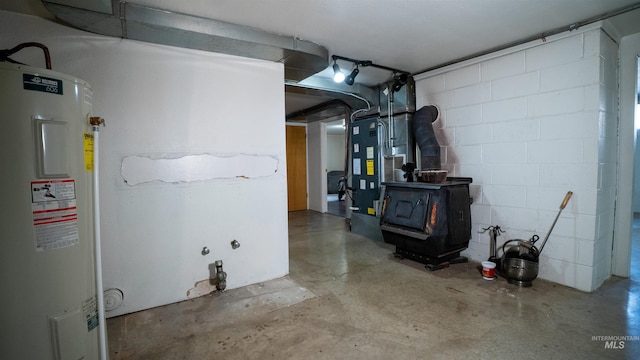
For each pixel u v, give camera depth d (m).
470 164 3.20
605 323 1.96
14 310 1.15
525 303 2.25
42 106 1.17
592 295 2.37
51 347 1.22
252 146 2.64
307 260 3.34
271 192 2.77
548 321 2.00
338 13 2.14
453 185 2.87
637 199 5.64
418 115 3.41
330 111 5.38
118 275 2.14
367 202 4.44
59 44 1.92
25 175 1.14
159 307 2.28
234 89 2.54
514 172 2.84
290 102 5.18
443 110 3.45
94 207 1.37
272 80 2.73
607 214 2.58
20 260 1.15
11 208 1.12
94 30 1.97
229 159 2.53
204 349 1.76
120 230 2.14
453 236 2.86
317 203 6.73
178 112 2.30
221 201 2.52
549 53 2.56
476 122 3.12
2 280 1.13
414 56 3.09
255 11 2.07
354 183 4.70
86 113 1.33
